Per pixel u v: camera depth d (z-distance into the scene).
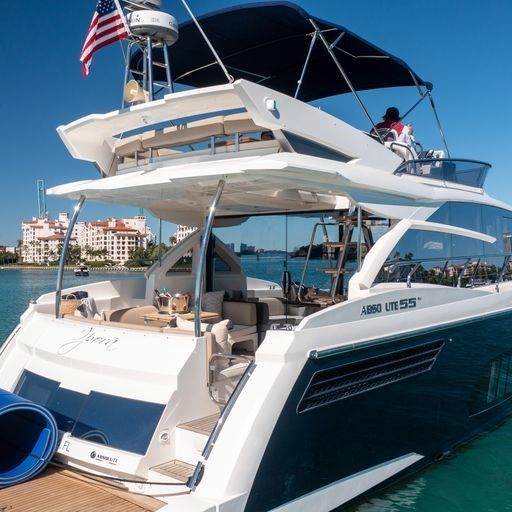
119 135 5.70
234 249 7.54
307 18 5.46
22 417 4.53
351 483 4.65
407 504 5.10
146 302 7.01
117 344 4.49
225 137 4.91
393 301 5.04
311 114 4.79
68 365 4.64
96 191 5.14
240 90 4.15
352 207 6.15
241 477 3.72
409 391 5.21
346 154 5.22
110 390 4.30
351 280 5.04
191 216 7.29
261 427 3.85
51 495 3.76
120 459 3.98
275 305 6.98
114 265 89.75
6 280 51.50
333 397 4.42
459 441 6.07
